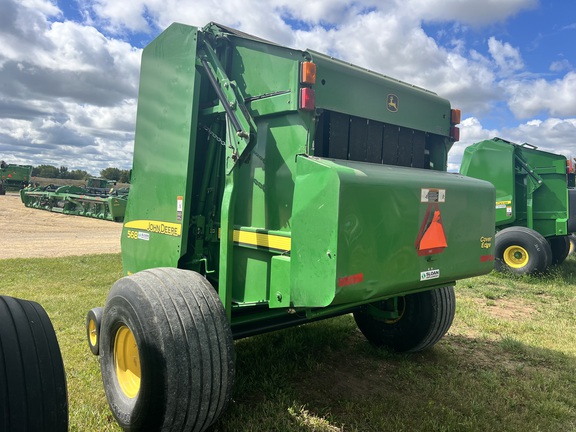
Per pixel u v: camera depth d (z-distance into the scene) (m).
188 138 3.37
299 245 2.74
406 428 3.10
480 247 3.50
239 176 3.32
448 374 4.03
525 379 4.04
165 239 3.64
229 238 3.08
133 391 2.93
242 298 3.27
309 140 2.85
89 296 6.51
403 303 4.45
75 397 3.38
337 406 3.42
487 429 3.12
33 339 2.04
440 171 3.81
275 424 3.05
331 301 2.55
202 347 2.58
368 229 2.69
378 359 4.42
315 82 2.87
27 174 36.03
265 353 4.38
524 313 6.56
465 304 6.86
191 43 3.37
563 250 11.01
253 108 3.16
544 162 10.00
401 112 3.57
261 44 3.12
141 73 3.99
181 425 2.56
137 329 2.64
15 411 1.86
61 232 15.38
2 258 9.73
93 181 25.16
